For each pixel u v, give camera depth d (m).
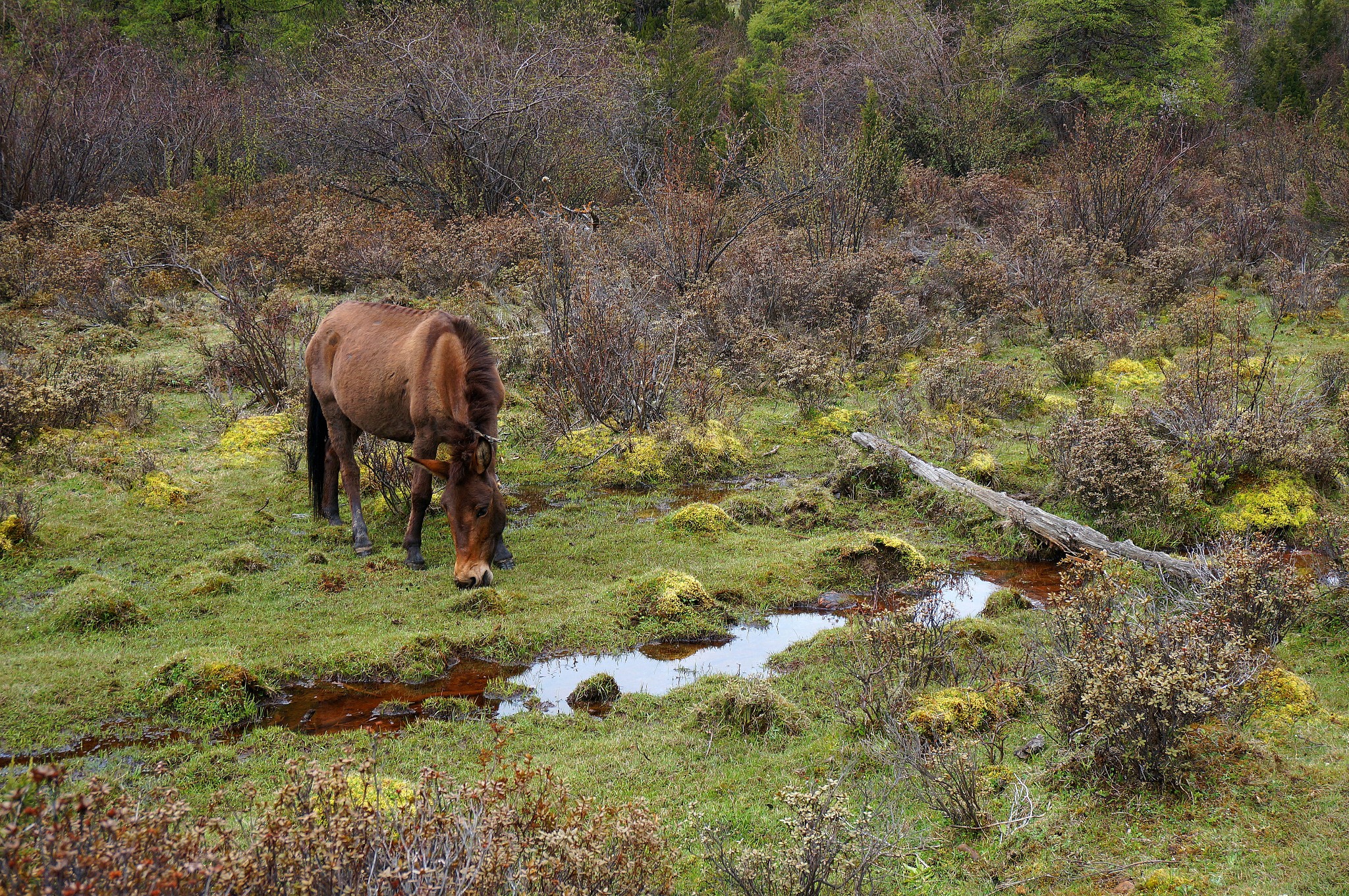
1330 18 30.69
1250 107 27.52
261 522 7.64
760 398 11.38
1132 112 24.41
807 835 3.67
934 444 9.37
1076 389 11.23
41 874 2.54
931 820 4.15
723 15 35.97
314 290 14.99
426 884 2.87
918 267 15.66
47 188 17.72
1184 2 30.66
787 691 5.41
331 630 5.99
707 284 12.95
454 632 5.94
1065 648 5.32
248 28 28.34
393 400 6.75
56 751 4.71
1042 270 14.55
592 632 6.10
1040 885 3.69
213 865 2.81
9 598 6.29
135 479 8.25
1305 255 16.03
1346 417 8.80
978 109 23.00
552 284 10.79
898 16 26.83
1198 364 9.10
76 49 21.62
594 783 4.48
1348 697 5.07
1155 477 7.67
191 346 12.05
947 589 6.93
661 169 20.12
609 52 22.94
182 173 20.80
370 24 21.38
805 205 16.38
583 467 9.12
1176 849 3.83
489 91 19.22
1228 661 4.68
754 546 7.52
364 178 20.66
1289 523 7.45
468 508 6.12
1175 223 17.75
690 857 3.88
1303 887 3.54
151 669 5.33
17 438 8.70
